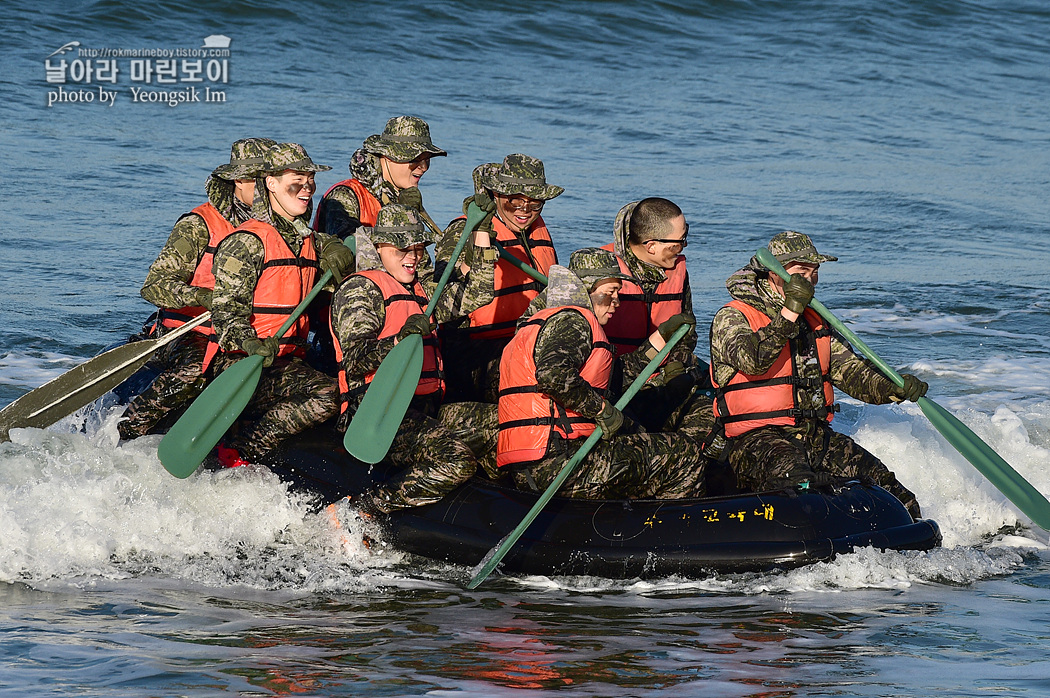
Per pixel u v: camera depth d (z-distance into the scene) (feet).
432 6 297.94
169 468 68.03
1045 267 161.17
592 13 312.09
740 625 58.03
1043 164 231.09
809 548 64.95
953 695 48.91
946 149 240.53
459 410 71.61
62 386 75.66
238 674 50.49
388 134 80.48
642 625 58.03
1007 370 115.96
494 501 67.82
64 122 205.16
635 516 66.59
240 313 69.51
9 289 127.44
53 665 50.96
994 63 331.36
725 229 170.91
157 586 63.10
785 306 65.05
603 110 245.86
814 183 203.62
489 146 206.80
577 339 64.44
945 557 68.03
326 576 65.77
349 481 70.28
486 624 58.08
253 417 72.90
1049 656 53.78
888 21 348.18
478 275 76.07
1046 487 83.10
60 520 67.56
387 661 52.54
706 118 248.32
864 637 56.24
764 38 325.01
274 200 72.02
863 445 84.79
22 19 258.37
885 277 153.48
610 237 158.10
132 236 150.41
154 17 269.44
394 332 67.62
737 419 69.62
